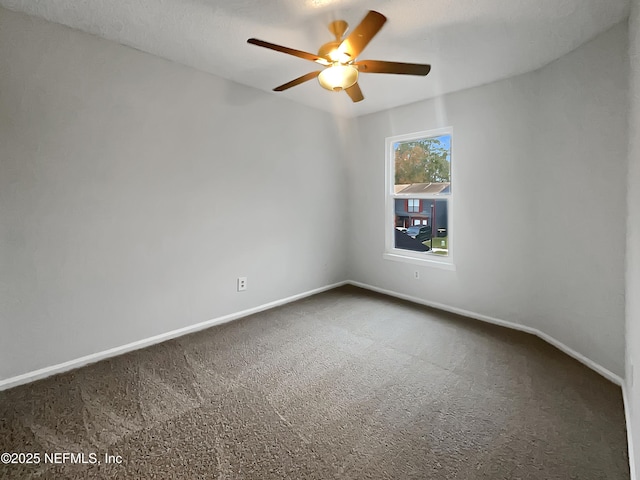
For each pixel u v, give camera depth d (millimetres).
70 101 2268
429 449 1662
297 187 3912
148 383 2221
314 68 2885
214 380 2268
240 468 1532
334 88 2170
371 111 4148
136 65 2557
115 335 2596
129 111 2547
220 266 3232
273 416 1901
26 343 2193
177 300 2945
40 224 2201
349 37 1800
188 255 2986
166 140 2770
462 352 2691
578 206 2480
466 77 3010
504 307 3207
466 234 3439
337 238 4516
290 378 2303
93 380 2244
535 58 2611
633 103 1712
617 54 2127
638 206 1551
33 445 1659
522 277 3053
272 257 3707
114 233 2535
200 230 3051
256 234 3525
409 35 2268
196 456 1600
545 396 2096
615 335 2221
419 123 3730
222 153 3162
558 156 2641
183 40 2398
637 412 1489
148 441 1693
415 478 1489
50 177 2221
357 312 3596
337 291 4363
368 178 4340
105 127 2436
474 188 3332
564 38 2299
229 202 3256
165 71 2721
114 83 2455
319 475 1501
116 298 2582
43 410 1926
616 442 1702
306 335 3012
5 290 2100
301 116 3879
